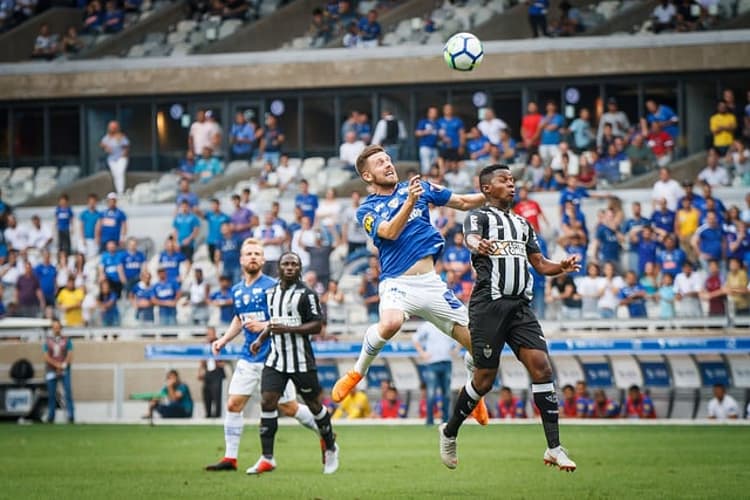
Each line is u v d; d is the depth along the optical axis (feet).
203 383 192.95
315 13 273.13
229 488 82.28
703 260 194.80
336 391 76.43
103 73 276.62
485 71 256.11
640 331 185.16
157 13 288.71
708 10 249.34
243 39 278.26
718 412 173.99
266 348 98.94
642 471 93.09
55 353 194.29
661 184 211.00
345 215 214.90
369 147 77.00
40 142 283.18
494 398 187.21
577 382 179.01
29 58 292.61
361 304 196.24
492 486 81.87
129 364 202.59
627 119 246.68
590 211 220.02
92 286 224.33
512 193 72.43
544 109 256.32
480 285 71.31
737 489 78.43
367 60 262.26
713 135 232.94
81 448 129.39
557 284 190.60
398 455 114.73
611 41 249.96
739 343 175.73
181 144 275.80
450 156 230.89
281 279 94.48
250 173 252.83
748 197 204.54
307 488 81.66
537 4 254.06
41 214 261.65
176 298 206.18
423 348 171.42
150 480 90.33
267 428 95.45
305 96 269.03
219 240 216.33
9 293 227.20
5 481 90.94
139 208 248.32
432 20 265.95
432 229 76.07
